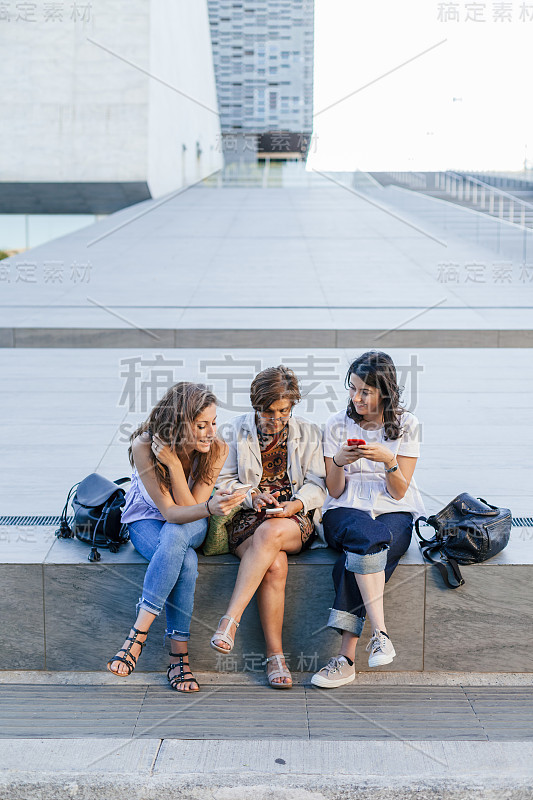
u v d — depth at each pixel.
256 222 14.45
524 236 10.38
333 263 10.29
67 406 5.14
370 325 6.94
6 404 5.17
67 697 2.87
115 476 3.96
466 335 6.83
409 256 10.96
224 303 7.82
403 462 3.11
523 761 2.51
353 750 2.56
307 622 3.05
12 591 2.98
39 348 6.88
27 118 19.73
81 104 19.70
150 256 10.77
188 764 2.49
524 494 3.75
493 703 2.84
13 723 2.70
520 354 6.61
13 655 3.04
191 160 24.17
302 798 2.40
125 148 19.84
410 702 2.85
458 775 2.45
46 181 19.97
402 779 2.44
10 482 3.86
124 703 2.83
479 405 5.19
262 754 2.54
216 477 3.00
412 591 3.00
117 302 7.86
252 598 3.03
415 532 3.31
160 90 20.91
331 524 3.03
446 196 16.50
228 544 3.03
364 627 3.04
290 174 21.47
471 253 11.40
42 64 19.59
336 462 3.03
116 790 2.42
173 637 2.93
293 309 7.59
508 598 2.99
